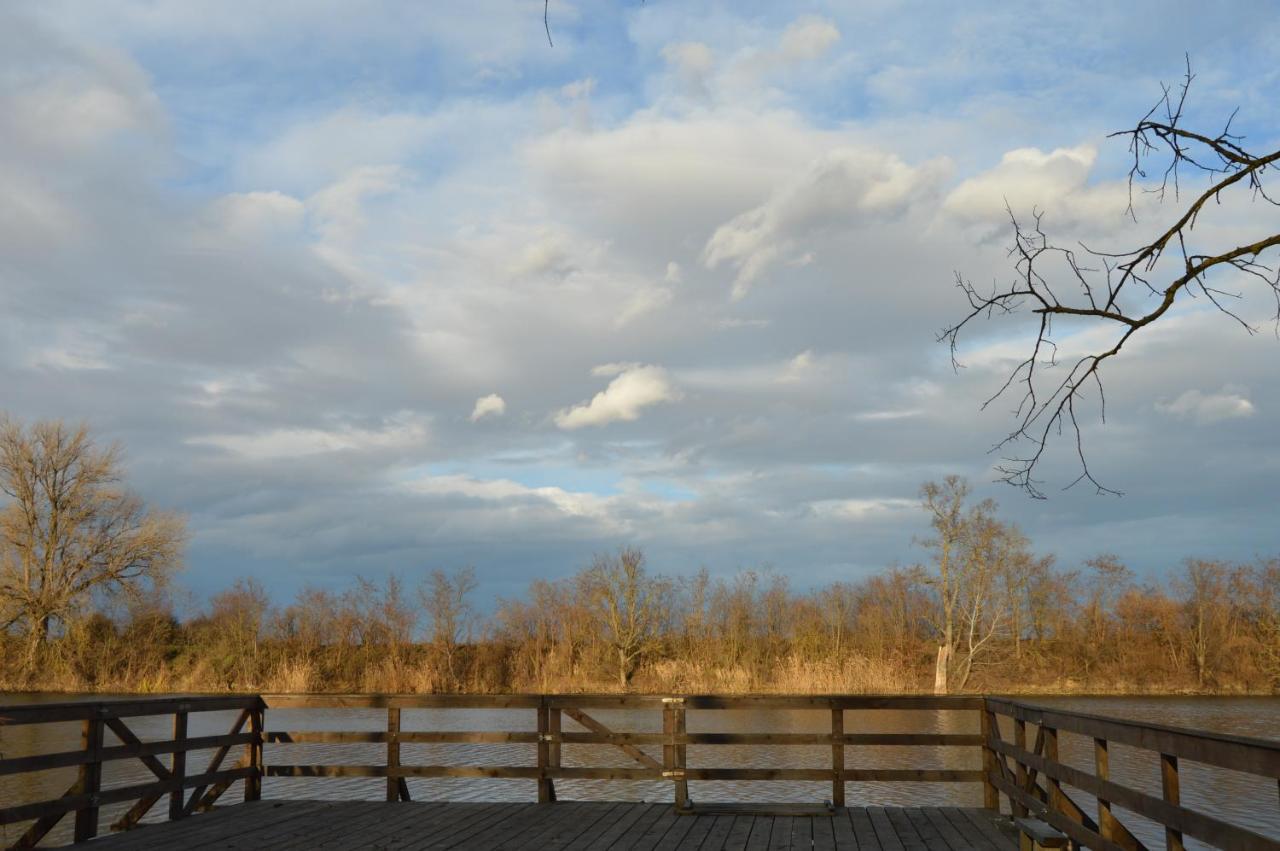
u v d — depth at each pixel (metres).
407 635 49.75
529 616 51.09
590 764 20.73
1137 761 21.97
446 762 21.41
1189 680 49.78
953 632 49.66
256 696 9.73
